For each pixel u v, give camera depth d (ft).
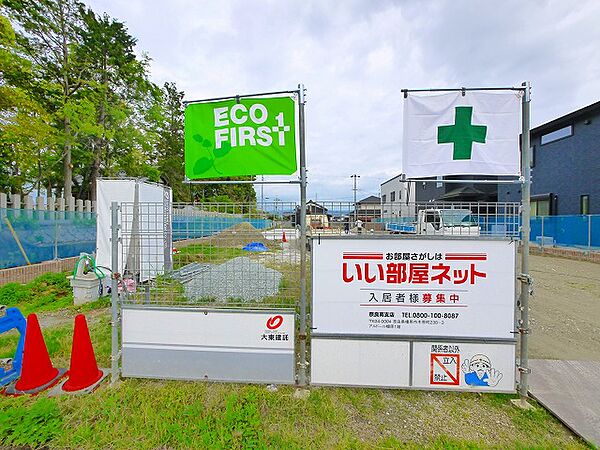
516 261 8.20
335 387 8.89
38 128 28.60
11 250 20.65
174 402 8.09
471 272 8.27
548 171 49.39
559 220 40.32
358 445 6.68
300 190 8.68
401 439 6.95
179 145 86.17
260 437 6.87
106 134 39.45
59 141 33.88
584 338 13.12
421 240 8.30
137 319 9.11
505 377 8.32
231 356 8.86
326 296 8.61
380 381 8.55
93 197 51.90
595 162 41.29
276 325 8.74
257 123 8.70
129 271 10.62
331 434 7.07
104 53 44.68
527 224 8.20
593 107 41.04
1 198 20.20
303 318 8.72
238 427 7.15
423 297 8.39
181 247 10.43
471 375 8.38
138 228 10.99
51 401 7.97
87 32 41.24
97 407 7.88
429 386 8.47
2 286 19.12
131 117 51.01
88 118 35.86
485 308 8.29
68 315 15.29
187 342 8.96
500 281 8.24
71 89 39.42
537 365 10.39
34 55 34.22
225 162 8.88
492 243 8.21
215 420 7.39
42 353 9.24
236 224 9.61
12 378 9.28
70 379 8.84
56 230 24.25
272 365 8.78
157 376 9.03
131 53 48.42
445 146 8.52
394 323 8.47
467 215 8.77
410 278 8.38
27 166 36.09
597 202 40.96
